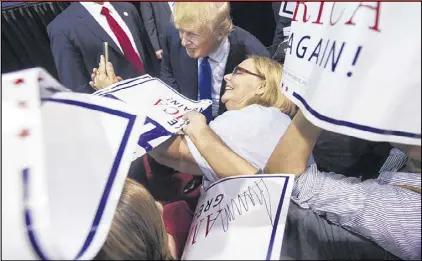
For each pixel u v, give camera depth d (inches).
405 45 16.3
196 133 30.8
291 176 24.9
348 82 17.8
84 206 16.9
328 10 19.6
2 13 59.7
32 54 61.4
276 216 22.8
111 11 48.6
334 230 22.9
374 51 16.9
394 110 17.3
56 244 15.5
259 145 29.8
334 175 25.4
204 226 24.4
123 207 20.2
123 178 18.1
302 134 24.7
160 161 31.9
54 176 16.7
